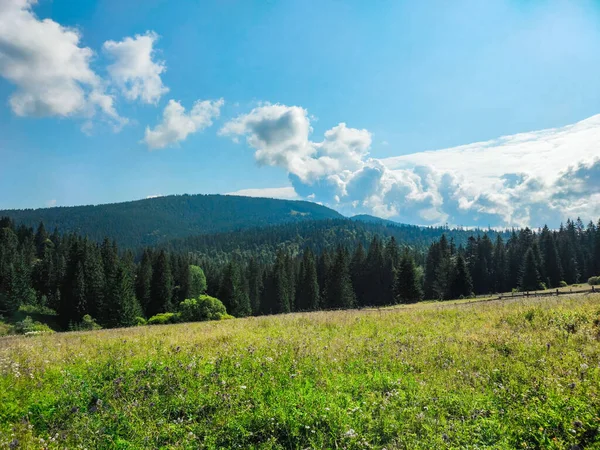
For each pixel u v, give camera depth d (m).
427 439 5.02
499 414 5.72
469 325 13.12
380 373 7.78
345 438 5.16
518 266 78.62
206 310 42.34
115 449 5.33
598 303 13.23
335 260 74.06
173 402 6.66
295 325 15.91
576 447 4.51
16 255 85.56
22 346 12.22
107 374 8.34
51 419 6.33
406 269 71.31
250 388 7.11
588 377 6.60
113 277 66.56
